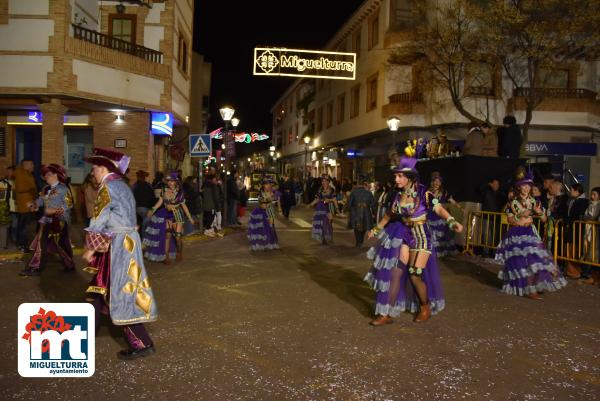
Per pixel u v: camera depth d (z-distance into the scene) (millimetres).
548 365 4914
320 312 6660
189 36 22344
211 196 15508
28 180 11297
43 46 14805
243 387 4297
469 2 22031
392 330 5914
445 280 8836
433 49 22562
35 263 8797
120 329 5812
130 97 16891
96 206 4773
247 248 12797
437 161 13070
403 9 26953
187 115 22391
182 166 29453
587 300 7648
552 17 20609
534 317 6605
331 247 13148
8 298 7227
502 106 24047
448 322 6277
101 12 18391
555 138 25000
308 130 44406
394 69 27000
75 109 16984
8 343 5285
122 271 4750
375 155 30750
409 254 6160
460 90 23797
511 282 7852
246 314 6539
